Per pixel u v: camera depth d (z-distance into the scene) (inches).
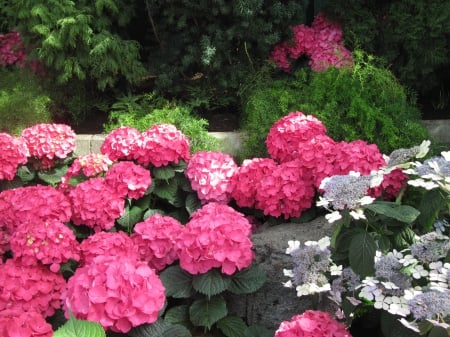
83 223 118.3
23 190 115.3
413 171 83.9
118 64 174.6
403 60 177.9
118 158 135.5
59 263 96.5
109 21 179.0
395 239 88.2
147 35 195.2
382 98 149.5
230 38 163.9
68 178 129.9
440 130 163.2
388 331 80.4
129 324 79.5
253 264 109.6
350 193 79.4
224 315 98.3
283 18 172.1
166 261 106.1
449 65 179.9
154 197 136.0
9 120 164.2
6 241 109.0
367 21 175.8
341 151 116.3
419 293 72.9
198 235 96.7
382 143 139.6
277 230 117.0
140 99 184.1
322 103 150.6
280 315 106.7
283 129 135.0
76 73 175.8
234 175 128.2
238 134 158.7
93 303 77.5
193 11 166.1
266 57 177.6
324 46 177.9
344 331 80.5
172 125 141.7
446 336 69.2
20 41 195.5
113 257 85.0
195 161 130.2
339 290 83.5
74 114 179.5
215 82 175.6
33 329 78.3
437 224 87.9
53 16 170.9
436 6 167.8
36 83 180.2
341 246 87.6
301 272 86.8
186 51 173.9
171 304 108.5
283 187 119.3
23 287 91.0
